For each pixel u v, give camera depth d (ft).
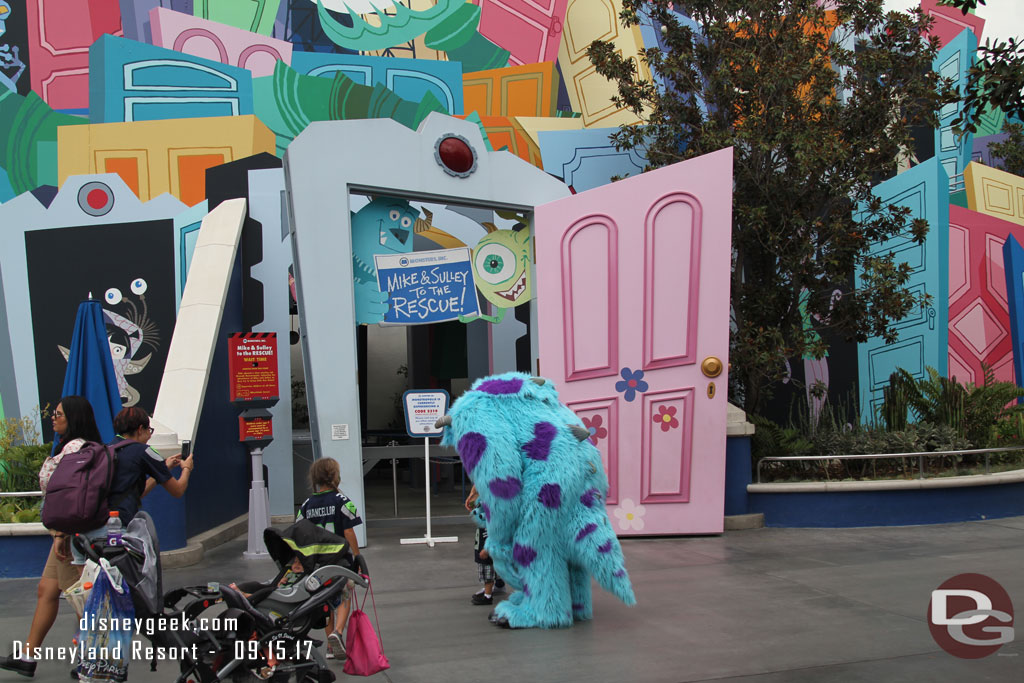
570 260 31.65
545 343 31.89
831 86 37.52
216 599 13.78
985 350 52.19
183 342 30.48
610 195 31.22
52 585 16.06
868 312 38.04
